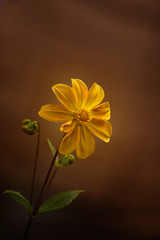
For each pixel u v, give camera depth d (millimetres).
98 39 1224
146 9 1238
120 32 1237
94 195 1231
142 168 1302
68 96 680
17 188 1132
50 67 1195
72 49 1207
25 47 1161
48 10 1156
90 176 1253
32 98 1194
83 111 683
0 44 1129
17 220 1001
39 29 1163
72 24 1189
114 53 1248
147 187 1299
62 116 680
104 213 1194
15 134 1190
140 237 1142
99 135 691
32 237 948
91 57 1228
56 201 707
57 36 1186
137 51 1263
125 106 1283
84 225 1085
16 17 1131
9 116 1179
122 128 1287
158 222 1236
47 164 1218
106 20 1217
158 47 1273
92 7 1193
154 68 1283
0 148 1172
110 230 1121
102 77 1249
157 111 1306
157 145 1313
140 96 1290
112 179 1274
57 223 1042
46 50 1184
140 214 1240
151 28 1257
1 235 932
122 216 1211
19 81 1177
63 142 680
